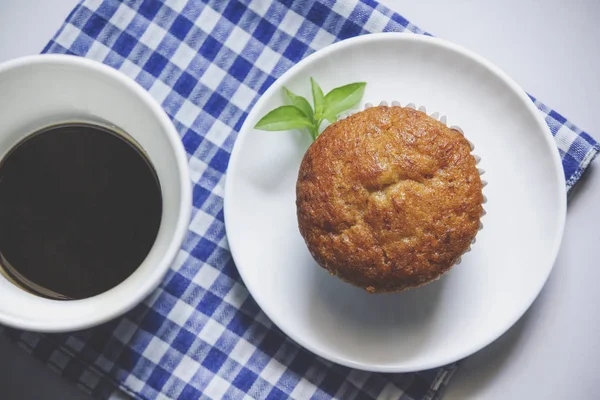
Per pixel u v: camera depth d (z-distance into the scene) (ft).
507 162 1.20
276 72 1.25
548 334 1.25
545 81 1.26
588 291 1.25
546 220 1.18
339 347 1.19
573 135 1.21
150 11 1.24
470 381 1.25
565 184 1.19
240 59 1.25
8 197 1.14
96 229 1.14
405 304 1.20
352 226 1.10
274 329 1.24
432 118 1.14
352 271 1.10
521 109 1.19
